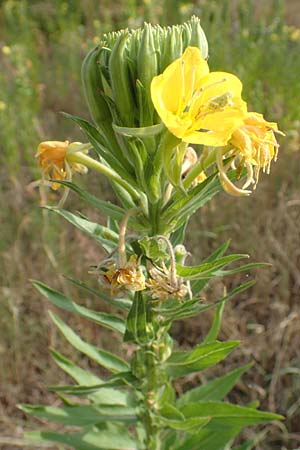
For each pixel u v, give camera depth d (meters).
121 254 0.20
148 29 0.18
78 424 0.27
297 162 0.54
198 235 0.49
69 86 0.74
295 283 0.46
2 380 0.43
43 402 0.42
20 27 0.91
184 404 0.27
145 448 0.27
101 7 0.93
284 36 0.71
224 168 0.19
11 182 0.57
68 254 0.48
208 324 0.45
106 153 0.21
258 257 0.47
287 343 0.43
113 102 0.19
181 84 0.18
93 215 0.51
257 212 0.50
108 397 0.27
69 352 0.44
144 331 0.22
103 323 0.25
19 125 0.64
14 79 0.73
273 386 0.40
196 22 0.20
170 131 0.17
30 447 0.39
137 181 0.21
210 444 0.27
